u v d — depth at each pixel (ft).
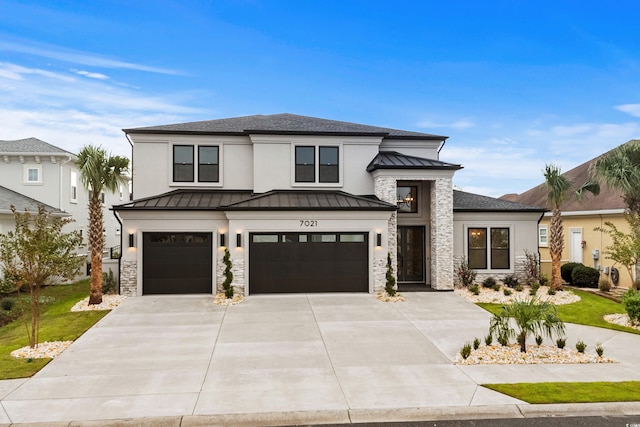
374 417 20.77
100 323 39.29
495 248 60.80
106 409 21.04
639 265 52.21
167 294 52.08
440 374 26.13
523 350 30.04
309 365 27.91
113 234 99.19
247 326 38.06
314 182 60.59
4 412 20.70
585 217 67.77
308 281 52.95
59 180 71.82
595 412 21.33
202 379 25.35
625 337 34.71
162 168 59.62
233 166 60.95
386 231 53.57
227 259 50.31
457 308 45.47
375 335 35.14
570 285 63.05
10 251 31.58
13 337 35.65
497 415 21.07
